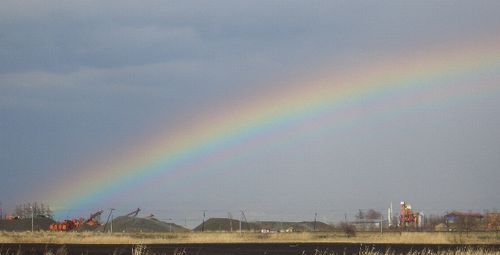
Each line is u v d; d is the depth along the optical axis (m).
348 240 60.59
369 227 118.62
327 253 38.91
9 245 45.09
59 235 72.12
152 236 70.12
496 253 34.47
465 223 109.62
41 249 39.19
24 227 119.44
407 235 64.62
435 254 36.69
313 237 69.06
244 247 46.00
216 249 42.81
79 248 41.53
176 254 35.91
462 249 38.28
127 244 48.66
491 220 108.31
